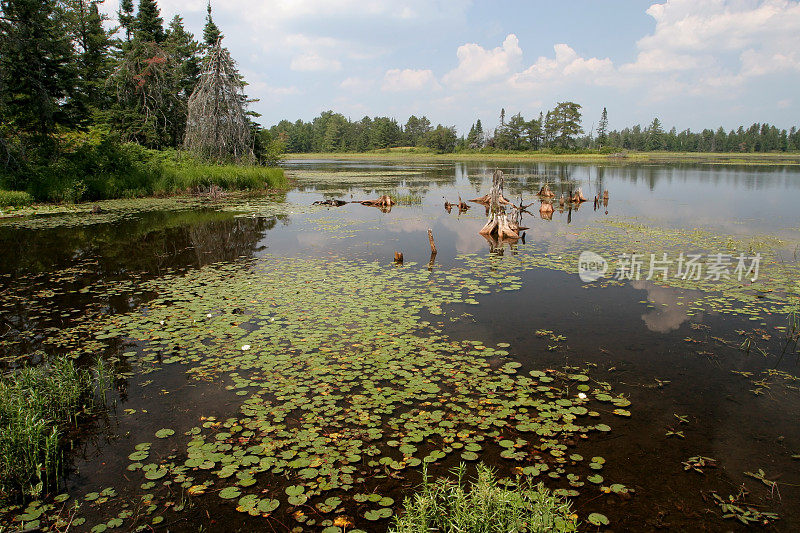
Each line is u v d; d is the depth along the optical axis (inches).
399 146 5270.7
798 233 525.7
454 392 192.7
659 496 136.9
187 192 960.9
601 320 268.8
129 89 1267.2
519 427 167.9
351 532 123.7
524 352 228.7
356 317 274.1
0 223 597.0
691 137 5142.7
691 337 245.4
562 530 119.6
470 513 117.3
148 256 434.0
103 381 203.2
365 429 168.6
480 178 1508.4
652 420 173.5
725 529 124.7
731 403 184.9
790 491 138.3
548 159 3366.1
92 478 147.5
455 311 283.6
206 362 220.8
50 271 382.3
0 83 750.5
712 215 674.2
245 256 431.5
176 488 142.5
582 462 151.1
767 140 4739.2
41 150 824.9
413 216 685.3
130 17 1520.7
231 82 1143.0
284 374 208.4
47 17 834.8
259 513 131.1
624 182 1305.4
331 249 459.8
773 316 273.7
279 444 160.7
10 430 156.6
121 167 907.4
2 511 134.4
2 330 260.5
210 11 1535.4
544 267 385.7
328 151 4992.6
